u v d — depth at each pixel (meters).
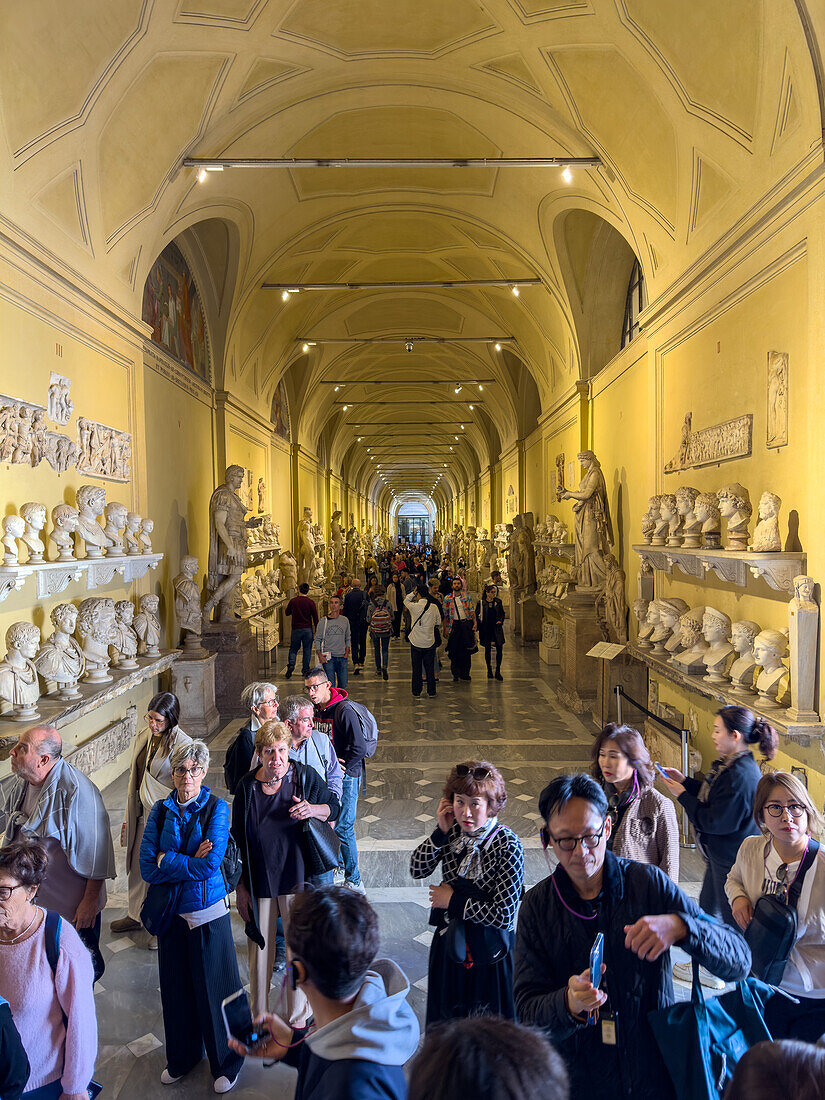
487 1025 1.08
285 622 16.80
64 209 6.15
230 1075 3.03
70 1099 2.31
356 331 17.50
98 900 3.39
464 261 13.09
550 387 14.51
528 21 6.33
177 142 7.07
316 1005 1.63
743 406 5.76
